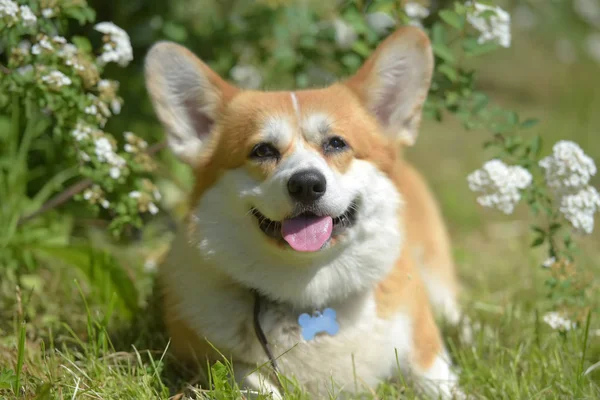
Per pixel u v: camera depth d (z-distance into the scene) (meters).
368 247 1.35
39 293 1.50
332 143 1.33
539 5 3.96
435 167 2.48
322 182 1.29
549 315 1.41
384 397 1.31
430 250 1.61
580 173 1.38
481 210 2.09
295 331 1.34
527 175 1.40
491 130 1.50
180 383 1.36
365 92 1.38
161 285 1.46
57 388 1.29
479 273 1.67
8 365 1.33
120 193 1.48
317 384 1.35
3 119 1.63
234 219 1.33
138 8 1.74
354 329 1.35
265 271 1.33
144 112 1.76
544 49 3.90
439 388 1.35
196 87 1.39
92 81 1.43
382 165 1.37
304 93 1.37
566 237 1.41
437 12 1.55
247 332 1.35
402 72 1.39
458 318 1.57
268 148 1.33
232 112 1.37
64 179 1.64
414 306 1.39
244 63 1.76
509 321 1.49
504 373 1.36
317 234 1.31
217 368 1.29
